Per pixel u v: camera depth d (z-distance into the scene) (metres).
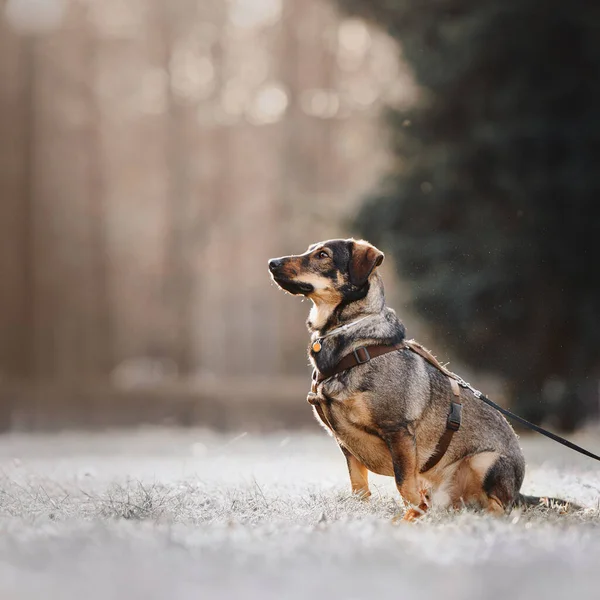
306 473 9.81
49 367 43.50
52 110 42.78
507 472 6.41
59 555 4.29
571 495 7.85
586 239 18.70
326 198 22.22
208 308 57.41
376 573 3.84
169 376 47.22
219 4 44.97
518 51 19.02
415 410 6.34
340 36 44.44
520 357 19.05
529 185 18.64
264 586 3.54
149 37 45.03
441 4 20.08
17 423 24.38
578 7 18.44
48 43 41.81
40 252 42.59
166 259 46.41
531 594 3.43
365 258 6.49
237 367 58.31
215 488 7.66
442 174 19.69
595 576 3.80
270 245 48.09
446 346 19.27
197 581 3.64
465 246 19.20
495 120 19.34
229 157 47.28
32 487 7.67
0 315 40.56
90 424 24.27
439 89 19.89
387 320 6.54
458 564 4.08
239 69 46.22
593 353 19.09
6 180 40.81
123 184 48.50
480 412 6.58
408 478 6.26
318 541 4.72
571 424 19.61
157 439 18.23
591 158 18.67
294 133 45.03
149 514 6.21
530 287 18.77
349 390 6.31
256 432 21.45
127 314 51.78
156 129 47.62
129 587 3.51
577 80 19.02
